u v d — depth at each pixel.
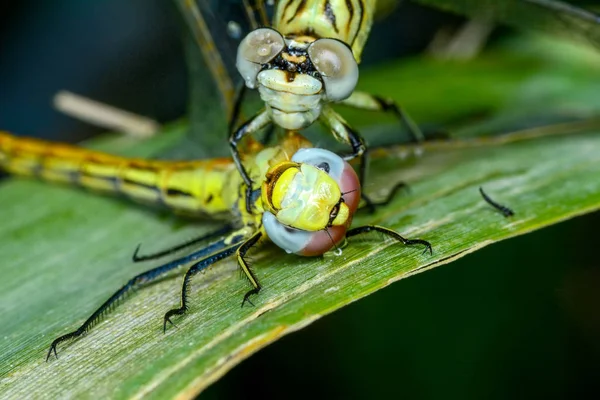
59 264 0.13
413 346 0.13
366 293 0.12
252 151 0.13
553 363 0.13
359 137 0.13
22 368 0.12
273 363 0.13
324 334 0.13
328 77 0.12
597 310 0.13
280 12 0.13
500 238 0.12
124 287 0.12
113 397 0.11
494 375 0.13
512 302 0.13
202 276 0.12
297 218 0.12
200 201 0.13
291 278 0.12
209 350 0.11
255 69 0.13
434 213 0.13
